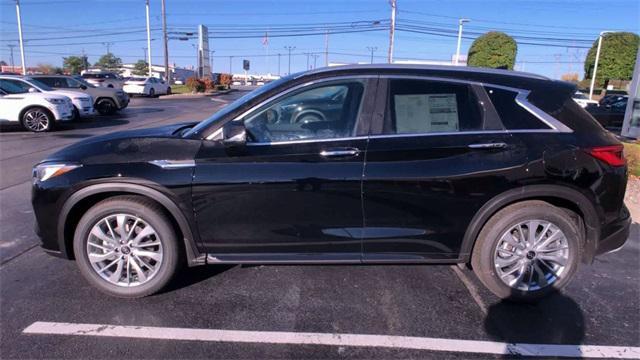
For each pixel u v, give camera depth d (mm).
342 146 3350
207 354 2926
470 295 3732
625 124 11859
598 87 42500
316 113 3438
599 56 41688
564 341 3133
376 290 3787
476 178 3354
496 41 32031
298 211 3396
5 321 3244
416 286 3865
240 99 3648
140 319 3301
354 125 3400
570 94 3547
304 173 3330
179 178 3324
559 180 3381
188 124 4523
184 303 3537
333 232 3449
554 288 3549
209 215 3396
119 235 3492
